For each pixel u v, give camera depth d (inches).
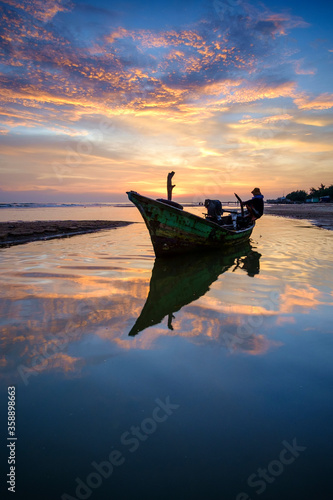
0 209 2064.5
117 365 100.6
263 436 70.9
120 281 212.4
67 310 152.1
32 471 62.2
